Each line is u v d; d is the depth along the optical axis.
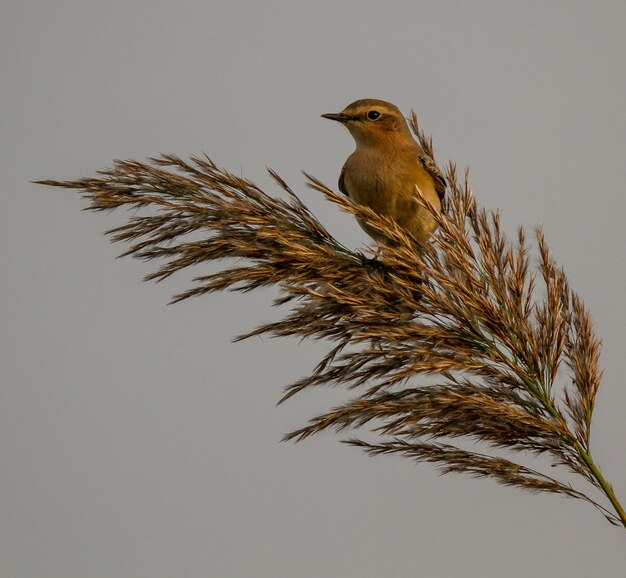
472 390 6.98
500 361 6.92
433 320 7.14
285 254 7.14
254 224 7.34
